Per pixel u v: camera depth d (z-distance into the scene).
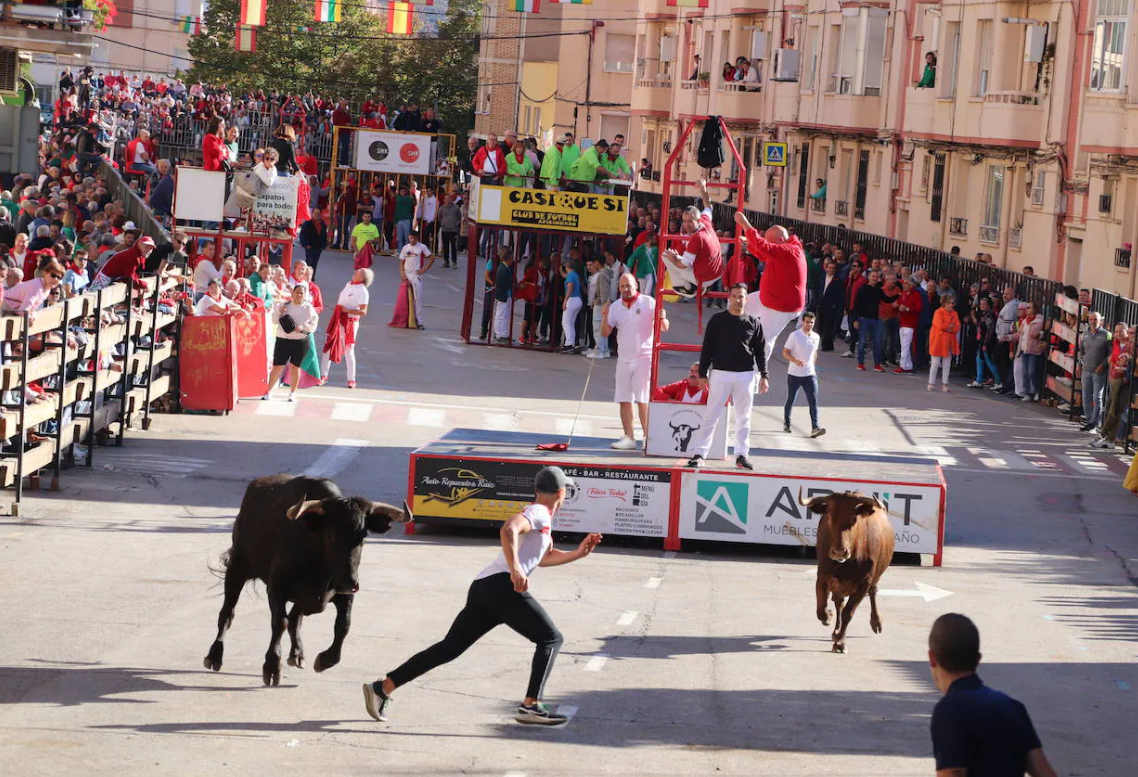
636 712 10.73
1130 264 32.62
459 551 16.48
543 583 15.06
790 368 24.64
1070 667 12.72
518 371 30.11
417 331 34.53
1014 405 29.55
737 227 17.64
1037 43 36.66
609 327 18.52
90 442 18.86
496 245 33.62
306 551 10.15
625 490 17.22
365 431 22.84
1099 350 26.34
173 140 58.66
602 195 33.12
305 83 82.19
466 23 88.44
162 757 9.25
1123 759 10.18
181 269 25.89
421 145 50.69
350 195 50.47
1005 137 37.72
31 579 13.62
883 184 46.00
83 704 10.23
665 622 13.68
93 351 18.83
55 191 35.84
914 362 34.31
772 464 17.62
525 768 9.35
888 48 45.78
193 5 108.12
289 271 27.75
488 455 17.25
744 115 54.66
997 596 15.36
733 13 55.34
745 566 16.58
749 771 9.49
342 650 11.97
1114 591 15.77
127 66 106.81
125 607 12.91
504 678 11.46
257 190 27.31
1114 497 21.27
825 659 12.59
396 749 9.61
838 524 12.51
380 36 85.75
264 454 20.67
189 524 16.42
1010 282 32.94
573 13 69.94
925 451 23.98
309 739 9.74
